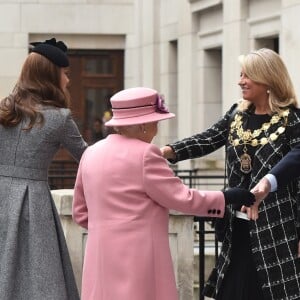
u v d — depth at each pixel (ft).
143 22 97.86
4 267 23.72
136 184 21.76
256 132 23.44
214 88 80.07
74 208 23.27
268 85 23.35
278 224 23.04
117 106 22.33
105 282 21.76
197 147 24.70
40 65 24.26
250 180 23.38
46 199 24.26
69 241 29.76
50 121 24.03
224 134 24.76
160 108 22.38
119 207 21.76
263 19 66.69
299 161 22.44
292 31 60.29
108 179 21.86
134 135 22.27
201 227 29.63
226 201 22.03
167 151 24.58
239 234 23.54
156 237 21.80
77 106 105.50
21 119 24.08
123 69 106.01
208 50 79.71
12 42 104.22
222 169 74.74
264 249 22.99
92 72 105.91
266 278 22.99
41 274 23.77
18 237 23.94
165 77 91.45
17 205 23.94
